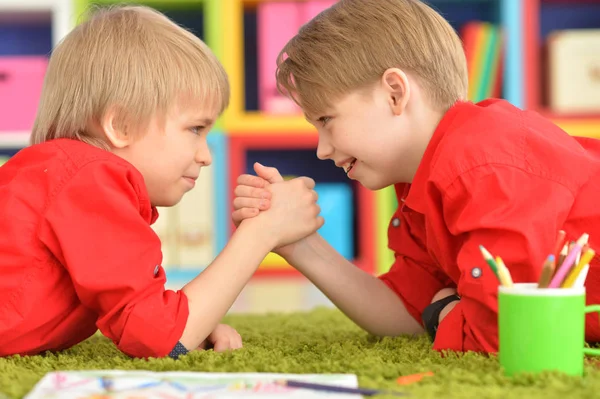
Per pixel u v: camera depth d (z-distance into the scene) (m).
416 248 1.28
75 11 2.97
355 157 1.19
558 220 0.98
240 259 1.11
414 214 1.26
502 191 0.96
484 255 0.88
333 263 1.26
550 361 0.83
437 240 1.10
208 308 1.04
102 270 0.97
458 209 1.01
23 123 2.97
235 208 1.19
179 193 1.16
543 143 1.01
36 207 1.01
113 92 1.10
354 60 1.15
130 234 0.99
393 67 1.15
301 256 1.24
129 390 0.78
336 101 1.17
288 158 3.45
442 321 1.05
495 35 2.88
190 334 1.02
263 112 2.96
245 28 3.44
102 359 1.04
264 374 0.86
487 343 0.99
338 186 3.00
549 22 3.43
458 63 1.22
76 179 1.01
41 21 3.37
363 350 1.10
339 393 0.78
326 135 1.21
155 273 1.03
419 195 1.12
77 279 0.97
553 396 0.76
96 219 0.99
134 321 0.97
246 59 3.46
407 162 1.18
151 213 1.15
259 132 2.92
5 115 2.97
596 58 2.96
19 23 3.40
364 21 1.18
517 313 0.84
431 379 0.85
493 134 1.01
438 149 1.05
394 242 1.31
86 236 0.98
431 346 1.10
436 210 1.05
